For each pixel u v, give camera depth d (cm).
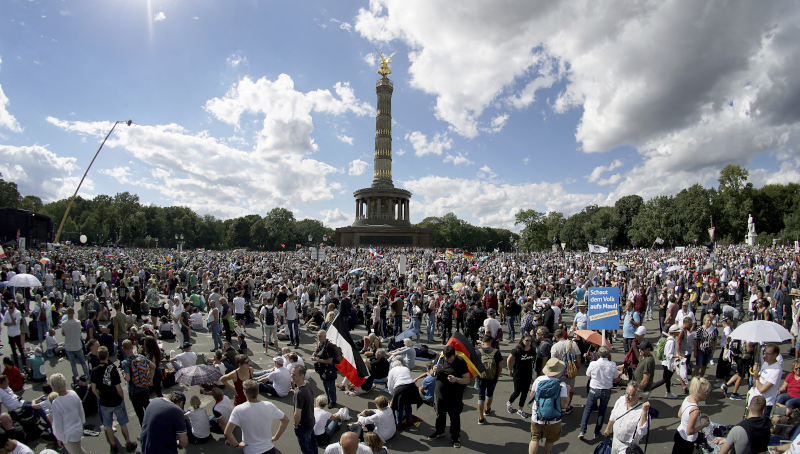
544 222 14825
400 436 1028
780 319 1912
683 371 1244
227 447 974
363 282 3130
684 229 10069
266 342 1791
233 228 17250
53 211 14862
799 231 9012
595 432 1004
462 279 3816
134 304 2288
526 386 1130
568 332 1476
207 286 2955
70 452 857
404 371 1072
